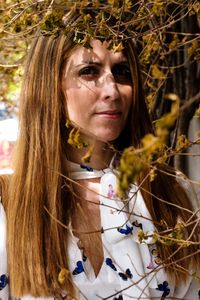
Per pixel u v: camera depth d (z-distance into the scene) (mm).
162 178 2170
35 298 2004
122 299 2016
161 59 2850
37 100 2096
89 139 2076
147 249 2066
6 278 2043
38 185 2053
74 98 2057
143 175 2098
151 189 2131
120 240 2055
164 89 2986
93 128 2049
